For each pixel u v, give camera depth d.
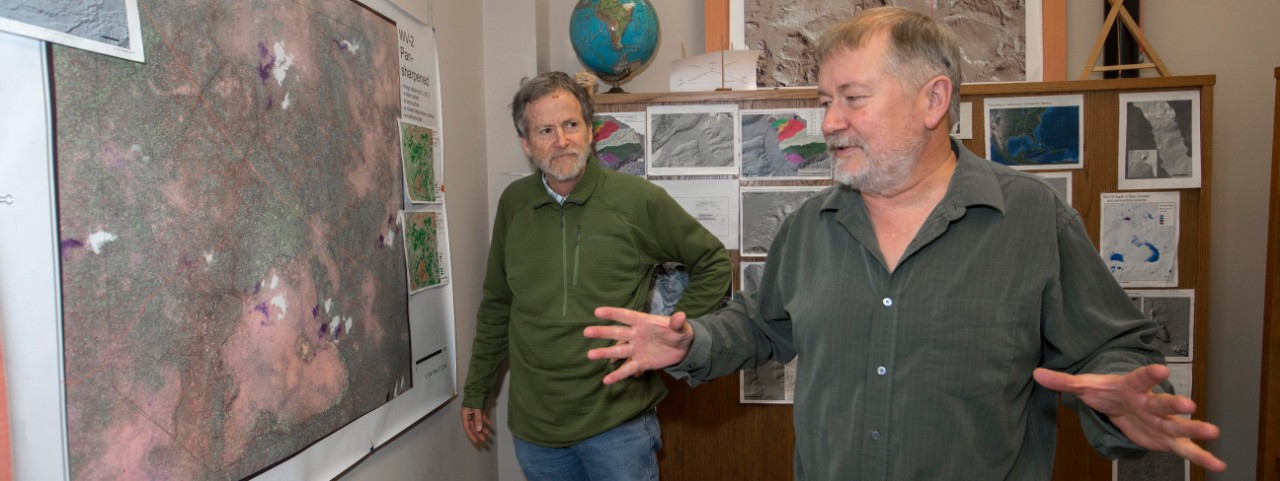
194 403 0.89
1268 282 1.68
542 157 1.51
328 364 1.19
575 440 1.52
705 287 1.61
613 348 1.03
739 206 1.93
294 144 1.10
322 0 1.18
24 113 0.68
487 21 2.06
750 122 1.92
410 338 1.52
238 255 0.97
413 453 1.56
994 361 0.87
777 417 1.96
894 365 0.92
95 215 0.75
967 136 1.87
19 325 0.67
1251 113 2.01
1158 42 2.04
